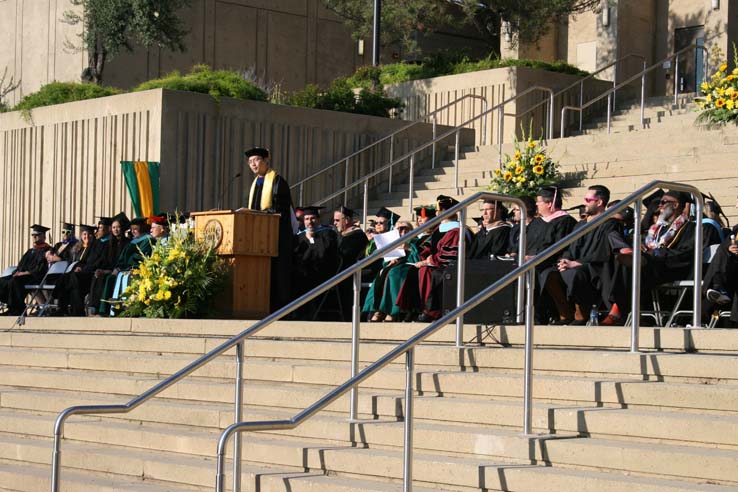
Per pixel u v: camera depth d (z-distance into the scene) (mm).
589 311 13812
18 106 30531
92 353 15875
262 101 27719
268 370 12836
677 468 8547
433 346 11984
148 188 25141
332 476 10320
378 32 34094
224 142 26469
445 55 35594
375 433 10578
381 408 11188
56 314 22734
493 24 37094
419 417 10836
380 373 11727
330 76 41875
